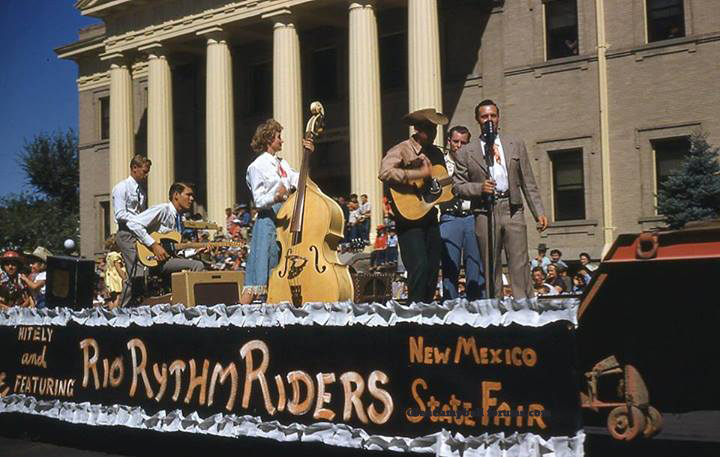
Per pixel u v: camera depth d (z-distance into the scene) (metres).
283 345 6.64
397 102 31.73
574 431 5.11
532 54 28.14
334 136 33.44
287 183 8.03
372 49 28.50
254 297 7.84
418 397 5.80
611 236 26.16
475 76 29.30
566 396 5.15
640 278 5.48
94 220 42.25
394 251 21.62
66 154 65.31
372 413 6.04
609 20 26.66
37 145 65.12
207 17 32.66
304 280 7.20
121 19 35.81
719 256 5.07
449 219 8.41
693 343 5.76
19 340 8.99
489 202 7.14
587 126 26.97
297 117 30.44
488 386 5.45
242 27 32.84
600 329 5.90
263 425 6.67
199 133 38.22
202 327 7.18
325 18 31.92
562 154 27.67
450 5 29.97
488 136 7.31
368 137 28.05
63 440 9.09
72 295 9.06
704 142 21.59
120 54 36.00
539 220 7.84
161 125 34.66
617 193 26.31
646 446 6.51
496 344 5.43
